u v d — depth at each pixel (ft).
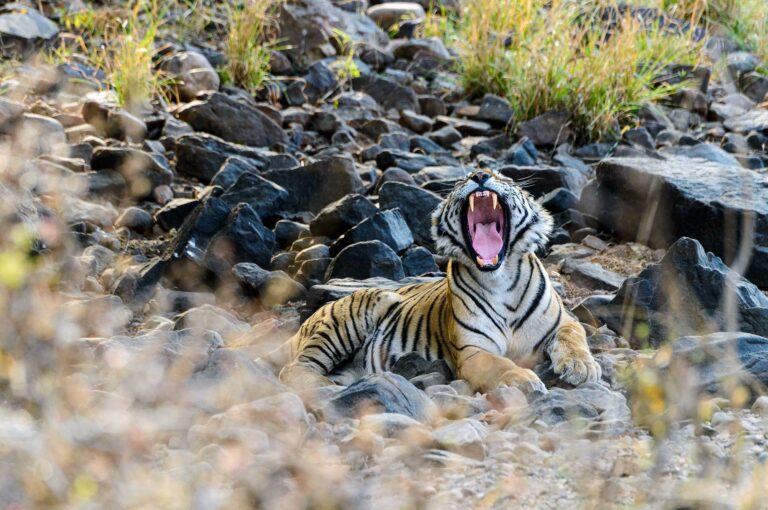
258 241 47.65
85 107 61.46
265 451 25.14
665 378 29.86
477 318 36.88
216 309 43.01
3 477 22.03
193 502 21.75
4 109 56.59
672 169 51.72
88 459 22.26
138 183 55.01
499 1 76.33
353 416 28.68
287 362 39.68
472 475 24.32
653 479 22.56
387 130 66.44
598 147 64.75
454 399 31.07
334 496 22.53
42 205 47.16
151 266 45.98
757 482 21.48
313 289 42.32
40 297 25.23
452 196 37.78
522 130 65.77
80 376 29.55
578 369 33.99
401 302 39.60
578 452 24.63
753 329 36.91
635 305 38.93
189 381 29.76
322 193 54.75
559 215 53.93
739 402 27.43
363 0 84.64
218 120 63.31
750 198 24.31
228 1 79.71
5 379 26.94
